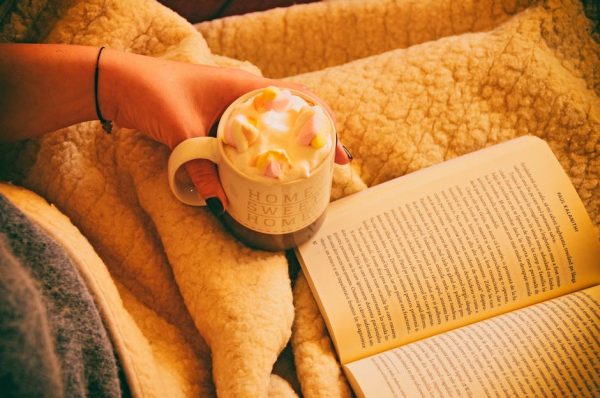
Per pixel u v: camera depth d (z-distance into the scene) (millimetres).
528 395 532
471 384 535
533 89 641
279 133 490
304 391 553
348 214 596
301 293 582
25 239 466
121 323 507
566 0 677
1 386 414
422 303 569
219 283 542
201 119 564
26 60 544
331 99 640
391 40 718
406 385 535
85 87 554
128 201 596
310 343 564
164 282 580
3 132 561
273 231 530
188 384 543
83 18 624
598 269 578
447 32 713
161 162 585
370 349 561
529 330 553
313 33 710
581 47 674
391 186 608
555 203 589
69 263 484
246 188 491
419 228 587
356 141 634
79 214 578
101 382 480
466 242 582
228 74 568
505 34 661
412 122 635
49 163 579
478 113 639
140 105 550
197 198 551
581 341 546
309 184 492
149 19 639
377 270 575
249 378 519
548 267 577
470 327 564
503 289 575
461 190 599
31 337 426
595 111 640
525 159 605
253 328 528
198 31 690
